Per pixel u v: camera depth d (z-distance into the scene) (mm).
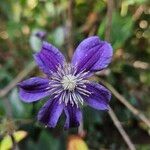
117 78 280
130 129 269
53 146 237
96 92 181
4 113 238
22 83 174
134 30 285
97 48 179
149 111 277
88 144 260
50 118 179
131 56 286
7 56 295
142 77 286
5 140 225
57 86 182
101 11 285
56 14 293
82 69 183
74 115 180
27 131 238
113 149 263
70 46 266
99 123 258
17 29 299
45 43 181
